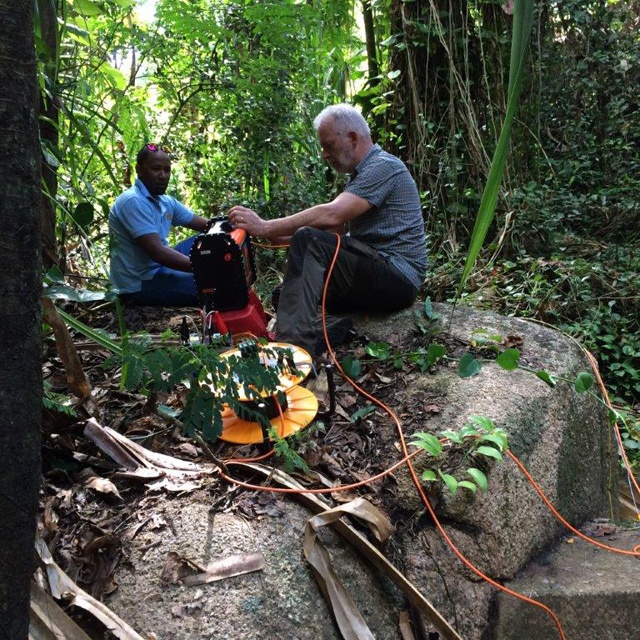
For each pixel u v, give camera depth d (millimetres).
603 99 6117
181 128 5312
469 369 2562
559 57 6059
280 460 2189
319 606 1752
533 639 2053
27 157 1002
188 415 1823
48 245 3027
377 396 2648
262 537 1826
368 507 1999
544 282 4371
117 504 1934
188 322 3395
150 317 3533
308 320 2725
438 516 2146
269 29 4859
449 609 2000
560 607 2068
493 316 3258
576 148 5914
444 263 5016
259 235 2959
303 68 5215
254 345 2129
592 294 4488
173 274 3619
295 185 5047
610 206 5352
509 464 2277
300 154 5316
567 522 2500
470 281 4457
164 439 2307
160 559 1743
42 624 1461
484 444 2268
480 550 2123
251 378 1881
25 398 1038
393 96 5723
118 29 4477
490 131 5570
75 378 2244
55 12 2574
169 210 3812
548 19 6031
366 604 1859
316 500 1976
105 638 1555
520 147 5680
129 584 1692
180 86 5199
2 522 1025
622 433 3639
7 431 1017
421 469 2229
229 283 2707
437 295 4453
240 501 1949
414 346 2996
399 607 1920
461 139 5496
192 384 1854
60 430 2139
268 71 4879
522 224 4980
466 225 5379
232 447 2258
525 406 2514
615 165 5730
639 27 6762
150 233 3477
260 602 1675
